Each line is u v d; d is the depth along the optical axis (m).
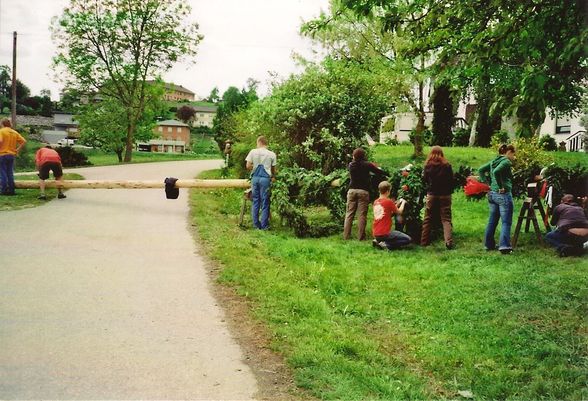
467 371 4.64
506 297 6.57
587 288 6.82
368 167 10.34
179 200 14.18
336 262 8.30
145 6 37.12
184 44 38.56
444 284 7.14
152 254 8.15
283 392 4.04
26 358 4.36
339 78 15.98
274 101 15.73
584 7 5.06
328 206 11.45
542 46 5.42
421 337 5.38
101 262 7.52
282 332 5.16
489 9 5.76
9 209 11.45
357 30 21.89
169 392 3.93
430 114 40.62
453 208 13.34
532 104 5.24
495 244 9.69
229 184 13.09
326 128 15.03
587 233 8.51
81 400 3.73
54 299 5.87
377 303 6.35
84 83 38.62
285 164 15.71
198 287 6.57
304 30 7.91
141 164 31.38
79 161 31.59
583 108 12.12
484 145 32.06
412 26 6.50
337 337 5.16
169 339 4.93
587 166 13.73
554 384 4.39
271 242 9.52
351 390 4.11
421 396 4.13
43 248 8.15
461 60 6.18
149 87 41.38
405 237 9.42
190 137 132.50
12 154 13.48
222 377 4.22
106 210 12.03
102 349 4.62
